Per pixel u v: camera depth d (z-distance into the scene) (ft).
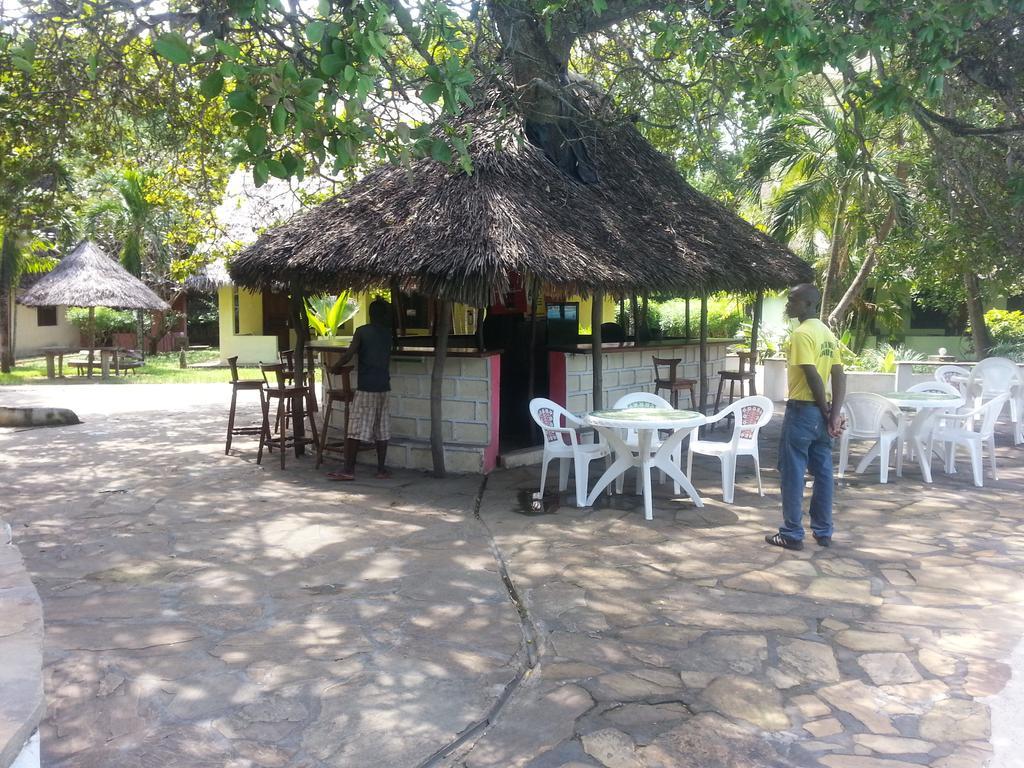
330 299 61.82
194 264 50.14
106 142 33.76
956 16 21.16
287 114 14.94
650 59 26.53
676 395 36.04
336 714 11.73
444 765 10.54
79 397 52.29
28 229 34.76
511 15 25.04
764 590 16.79
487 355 27.94
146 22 19.97
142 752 10.70
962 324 75.46
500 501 24.26
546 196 27.45
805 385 19.08
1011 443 34.55
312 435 32.55
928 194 36.50
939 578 17.49
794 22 18.39
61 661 13.29
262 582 17.22
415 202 26.40
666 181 36.01
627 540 20.29
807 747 10.93
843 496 24.90
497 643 14.19
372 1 14.85
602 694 12.38
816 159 49.62
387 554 19.16
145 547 19.62
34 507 23.48
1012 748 10.89
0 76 27.14
